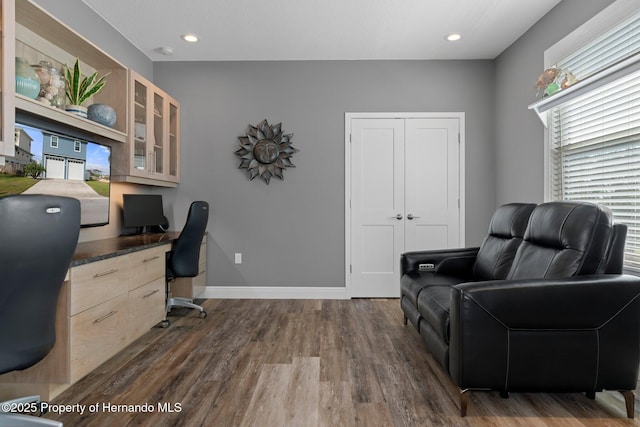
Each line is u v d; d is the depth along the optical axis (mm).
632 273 2176
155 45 3465
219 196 3861
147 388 1920
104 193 2732
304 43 3436
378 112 3826
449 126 3822
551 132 2893
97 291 1959
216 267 3865
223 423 1608
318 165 3840
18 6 1874
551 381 1650
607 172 2371
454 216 3842
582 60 2549
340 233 3854
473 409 1718
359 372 2113
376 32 3223
